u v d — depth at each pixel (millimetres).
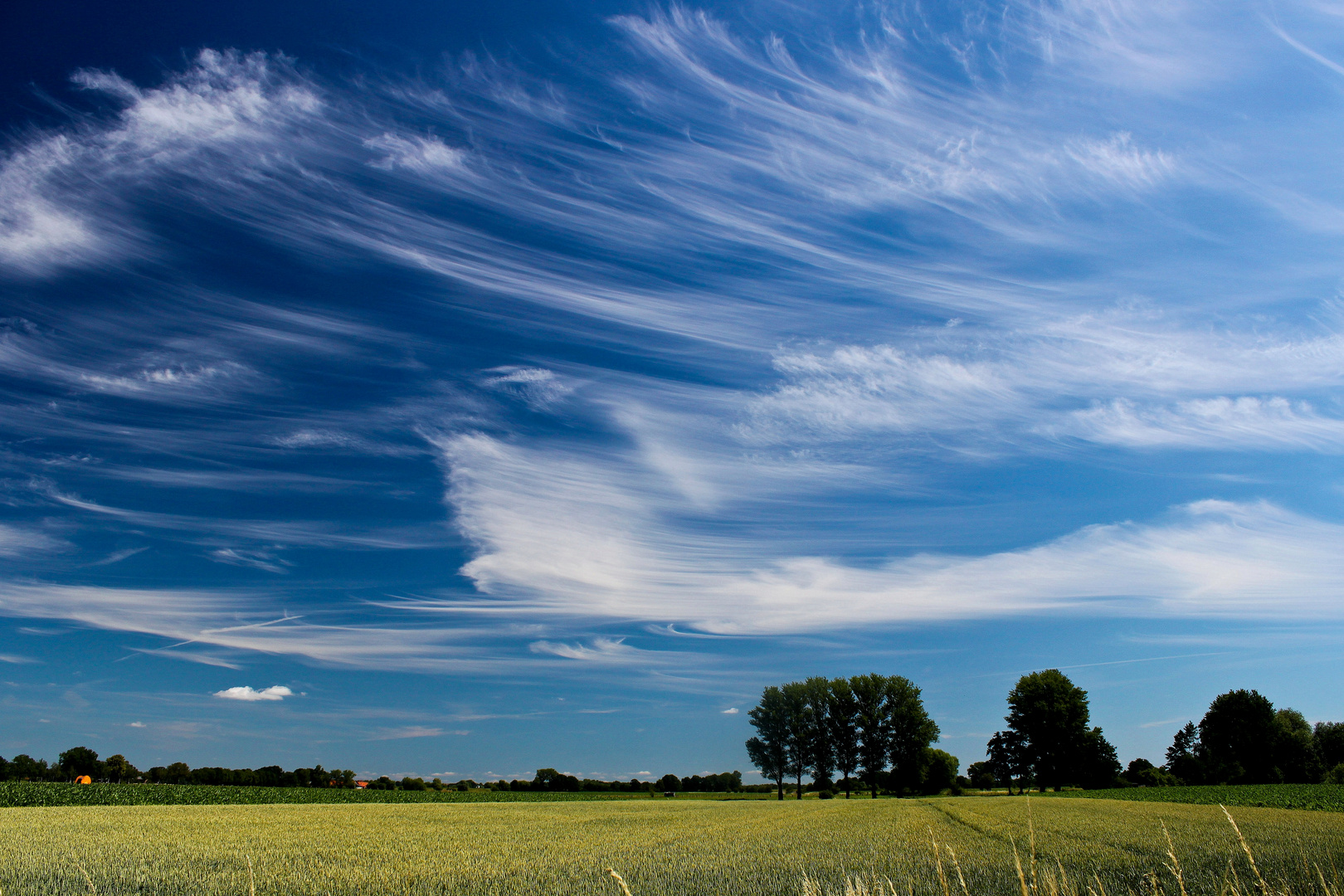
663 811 42375
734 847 19422
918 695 76000
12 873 13703
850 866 14617
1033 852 4664
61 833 22359
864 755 75000
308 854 17828
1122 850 17125
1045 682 72438
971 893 10742
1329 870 12148
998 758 72375
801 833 24312
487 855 17688
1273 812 33656
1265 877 11320
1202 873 12555
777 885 12227
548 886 12492
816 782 75312
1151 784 84875
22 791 44750
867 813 37438
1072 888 6434
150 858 16406
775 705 77562
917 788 75062
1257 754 77938
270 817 32156
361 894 11750
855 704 76875
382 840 22016
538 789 98125
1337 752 91938
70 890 11891
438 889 12305
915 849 18016
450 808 44469
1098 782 68438
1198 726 83688
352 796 60219
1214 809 37000
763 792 105938
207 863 15656
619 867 15109
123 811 35094
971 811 36750
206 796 51938
